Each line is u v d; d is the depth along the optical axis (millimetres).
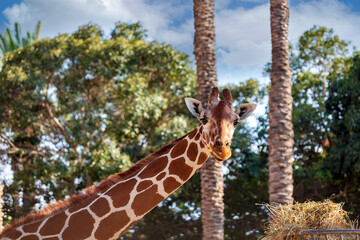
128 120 16672
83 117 16359
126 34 18297
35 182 18109
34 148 17844
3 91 15852
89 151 15969
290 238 3998
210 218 10500
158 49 17250
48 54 16016
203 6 11086
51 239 3719
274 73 9047
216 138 3502
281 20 9242
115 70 16297
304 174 17391
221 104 3621
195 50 11117
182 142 3938
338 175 17078
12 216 18031
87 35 17734
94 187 3969
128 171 3992
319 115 17953
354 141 15398
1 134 17344
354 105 15461
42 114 16906
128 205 3795
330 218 4074
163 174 3875
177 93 17906
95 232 3748
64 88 16484
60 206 3902
